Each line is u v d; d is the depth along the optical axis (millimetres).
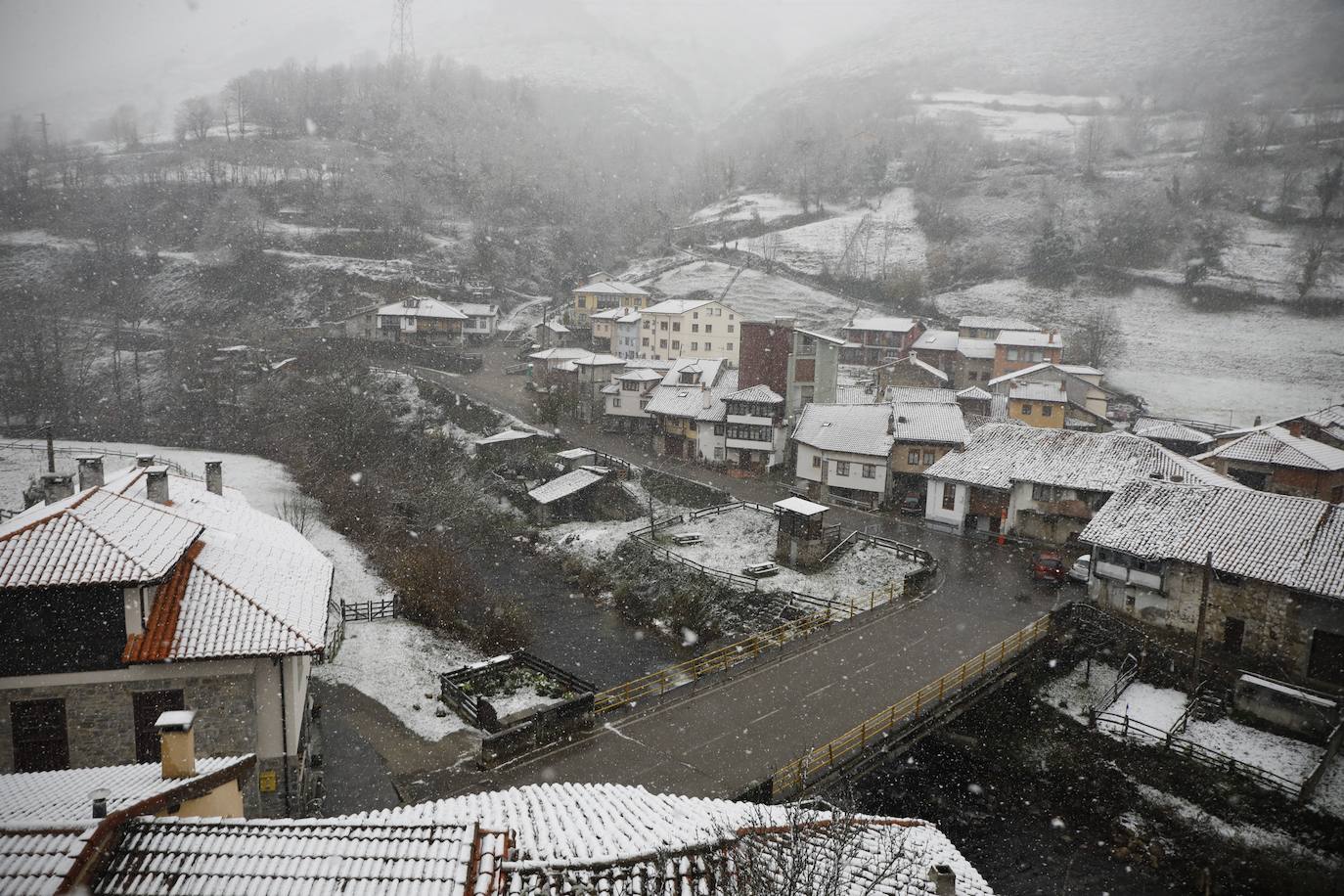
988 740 35750
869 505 60406
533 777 25609
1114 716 35312
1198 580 39062
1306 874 27406
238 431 80625
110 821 12562
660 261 144000
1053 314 114375
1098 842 30422
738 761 26500
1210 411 88250
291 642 22219
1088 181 150375
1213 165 145000
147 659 21203
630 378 80312
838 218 153750
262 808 23062
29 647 21266
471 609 47312
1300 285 106875
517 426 77500
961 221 142375
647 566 52719
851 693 32125
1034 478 52594
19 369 85438
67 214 125188
